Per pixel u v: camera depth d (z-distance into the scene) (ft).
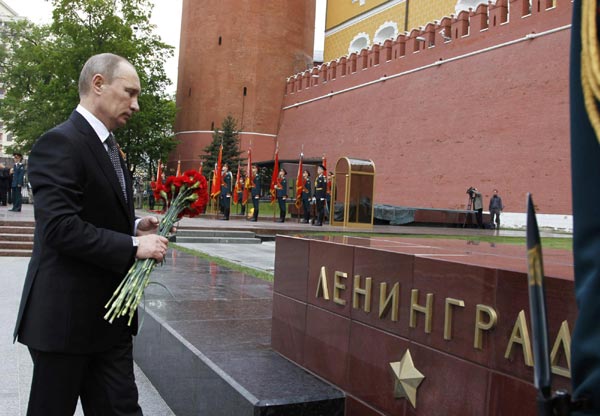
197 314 16.15
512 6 86.89
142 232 9.04
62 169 7.33
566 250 11.71
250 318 15.90
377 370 9.30
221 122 147.84
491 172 85.35
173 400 13.03
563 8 78.43
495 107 86.74
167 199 9.45
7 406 12.66
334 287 10.53
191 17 155.22
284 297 12.34
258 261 37.88
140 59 135.44
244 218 81.00
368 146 114.21
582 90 2.91
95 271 7.72
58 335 7.44
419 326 8.41
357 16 153.48
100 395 8.13
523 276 6.68
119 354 8.25
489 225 79.46
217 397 10.71
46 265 7.57
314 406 9.69
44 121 130.41
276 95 150.30
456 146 92.84
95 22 125.18
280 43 151.02
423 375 8.26
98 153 7.82
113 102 7.93
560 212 73.67
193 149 151.12
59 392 7.63
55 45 134.92
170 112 144.56
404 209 74.64
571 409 2.86
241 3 148.66
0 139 219.82
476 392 7.33
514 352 6.78
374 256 9.53
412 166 101.71
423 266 8.37
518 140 81.71
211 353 11.98
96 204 7.81
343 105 125.39
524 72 82.79
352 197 65.41
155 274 24.63
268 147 148.77
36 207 7.32
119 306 7.44
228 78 148.05
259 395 9.67
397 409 8.83
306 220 73.15
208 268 27.35
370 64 119.85
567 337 6.05
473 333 7.41
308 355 11.32
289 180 93.04
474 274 7.43
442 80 98.68
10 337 18.33
